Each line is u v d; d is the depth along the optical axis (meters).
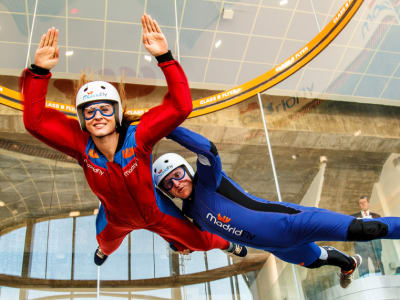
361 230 1.78
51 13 5.45
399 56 5.38
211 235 2.59
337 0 5.83
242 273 3.66
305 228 1.88
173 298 3.54
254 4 5.70
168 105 1.58
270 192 4.57
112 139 1.67
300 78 6.22
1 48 5.78
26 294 3.50
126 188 1.71
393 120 5.20
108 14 5.53
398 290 3.27
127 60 6.07
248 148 5.34
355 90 5.70
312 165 4.77
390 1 5.29
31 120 1.58
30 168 4.73
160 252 3.93
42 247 3.94
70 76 6.06
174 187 2.23
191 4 5.57
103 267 3.79
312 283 3.39
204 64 6.33
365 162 4.61
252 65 6.44
